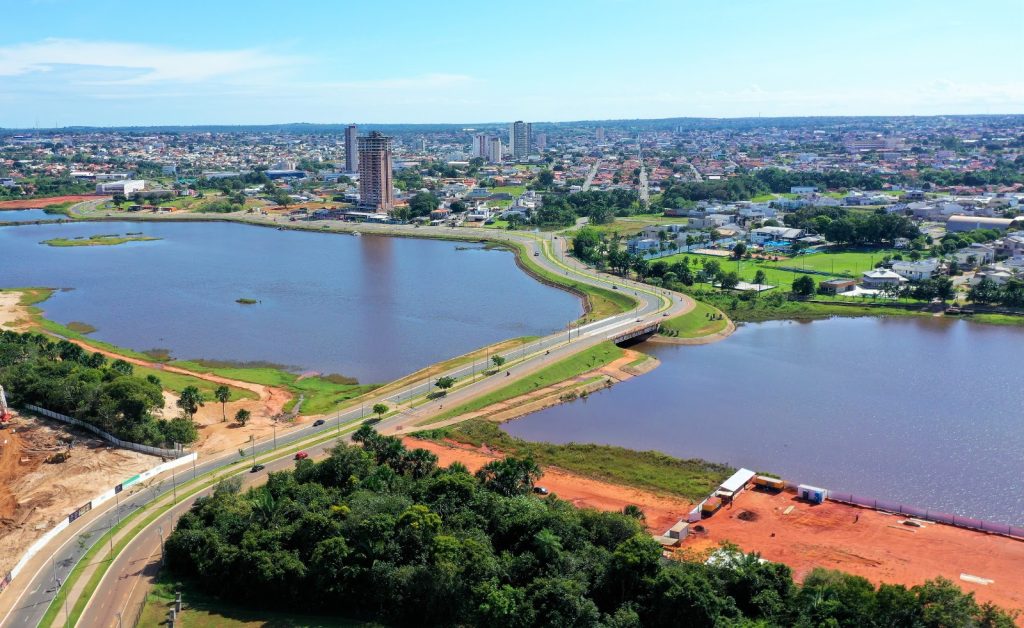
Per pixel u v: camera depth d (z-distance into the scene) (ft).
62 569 567.59
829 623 449.89
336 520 545.03
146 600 521.65
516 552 549.54
